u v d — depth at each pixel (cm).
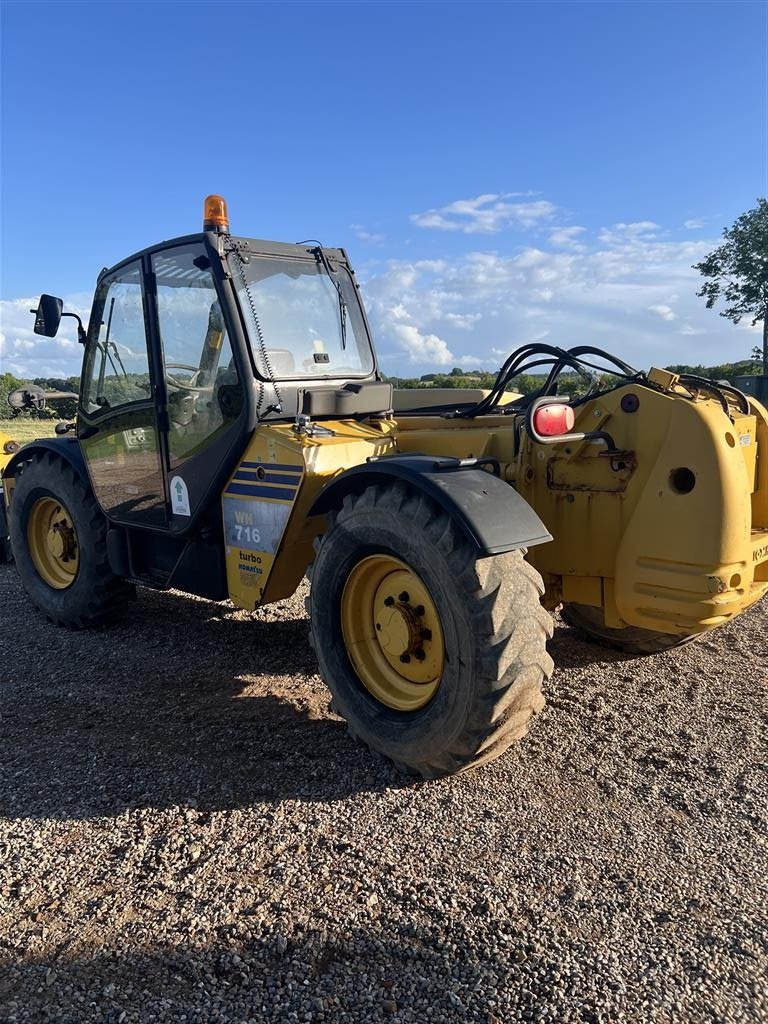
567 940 212
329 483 319
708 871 240
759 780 292
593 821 269
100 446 458
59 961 209
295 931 217
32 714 369
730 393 334
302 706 371
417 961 206
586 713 352
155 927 221
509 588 271
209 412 382
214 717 360
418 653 305
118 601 495
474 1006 191
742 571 286
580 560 325
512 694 268
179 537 414
